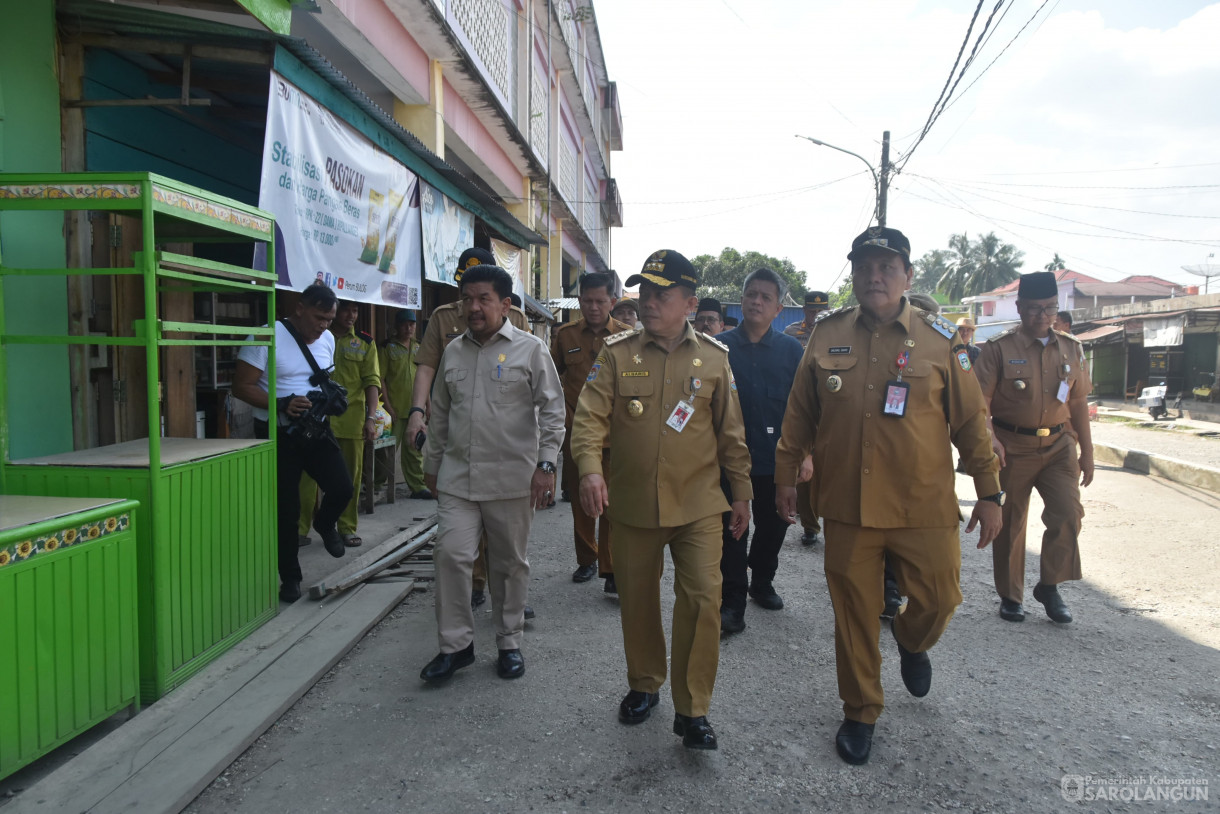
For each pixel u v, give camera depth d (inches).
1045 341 168.6
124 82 177.8
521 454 137.7
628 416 116.2
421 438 167.9
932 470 112.7
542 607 177.6
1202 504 310.7
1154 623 168.6
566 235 861.2
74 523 103.0
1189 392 922.1
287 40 164.9
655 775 105.7
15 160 141.6
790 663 146.3
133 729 111.0
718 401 119.5
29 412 140.9
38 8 146.8
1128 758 110.7
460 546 134.3
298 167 185.5
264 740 113.7
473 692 131.1
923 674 123.9
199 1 148.3
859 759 108.8
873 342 115.6
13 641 94.3
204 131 218.8
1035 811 97.7
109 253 162.9
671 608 180.2
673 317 116.0
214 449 139.3
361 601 169.5
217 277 143.4
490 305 137.2
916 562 114.0
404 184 263.4
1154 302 920.3
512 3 528.4
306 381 175.0
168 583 122.3
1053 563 167.3
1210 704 128.0
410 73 334.3
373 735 115.7
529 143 558.9
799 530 259.9
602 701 128.5
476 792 100.9
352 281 223.1
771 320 175.9
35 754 97.6
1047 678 138.5
